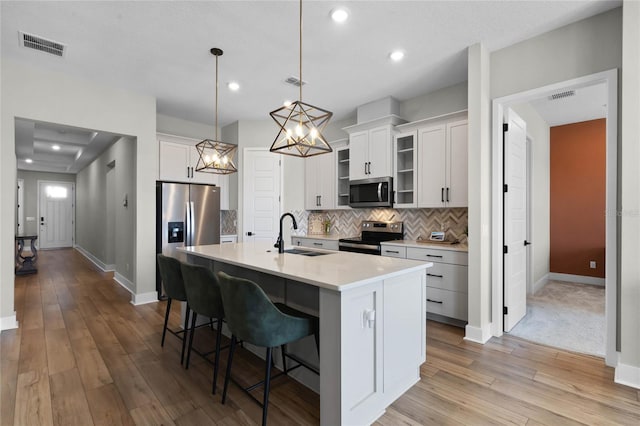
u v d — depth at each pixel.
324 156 5.11
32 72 3.32
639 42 2.15
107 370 2.39
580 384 2.20
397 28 2.66
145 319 3.55
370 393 1.85
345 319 1.67
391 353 1.99
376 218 4.71
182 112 4.88
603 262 4.98
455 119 3.61
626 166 2.20
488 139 3.03
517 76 2.88
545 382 2.22
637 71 2.15
